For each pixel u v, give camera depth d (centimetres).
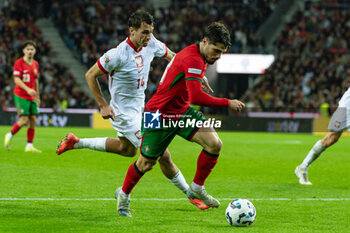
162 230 1536
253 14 10512
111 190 2330
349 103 2595
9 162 3300
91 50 9931
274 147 5284
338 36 10294
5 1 10238
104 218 1698
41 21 10281
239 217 1606
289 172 3281
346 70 9844
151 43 2073
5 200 1991
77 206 1911
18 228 1524
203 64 1689
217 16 10144
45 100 9038
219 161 3862
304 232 1555
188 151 4659
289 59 9869
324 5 10644
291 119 8300
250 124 8319
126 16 10312
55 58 9862
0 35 9925
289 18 10669
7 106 8962
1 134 6119
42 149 4319
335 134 2638
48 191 2244
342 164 3841
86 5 10419
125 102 2095
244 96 9181
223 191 2425
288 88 9456
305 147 5334
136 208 1914
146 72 2083
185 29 10262
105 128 8306
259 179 2919
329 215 1841
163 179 2748
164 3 10688
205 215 1808
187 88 1675
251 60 9294
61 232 1484
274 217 1794
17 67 3781
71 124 8400
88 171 3022
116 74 2028
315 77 9644
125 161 3634
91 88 1825
